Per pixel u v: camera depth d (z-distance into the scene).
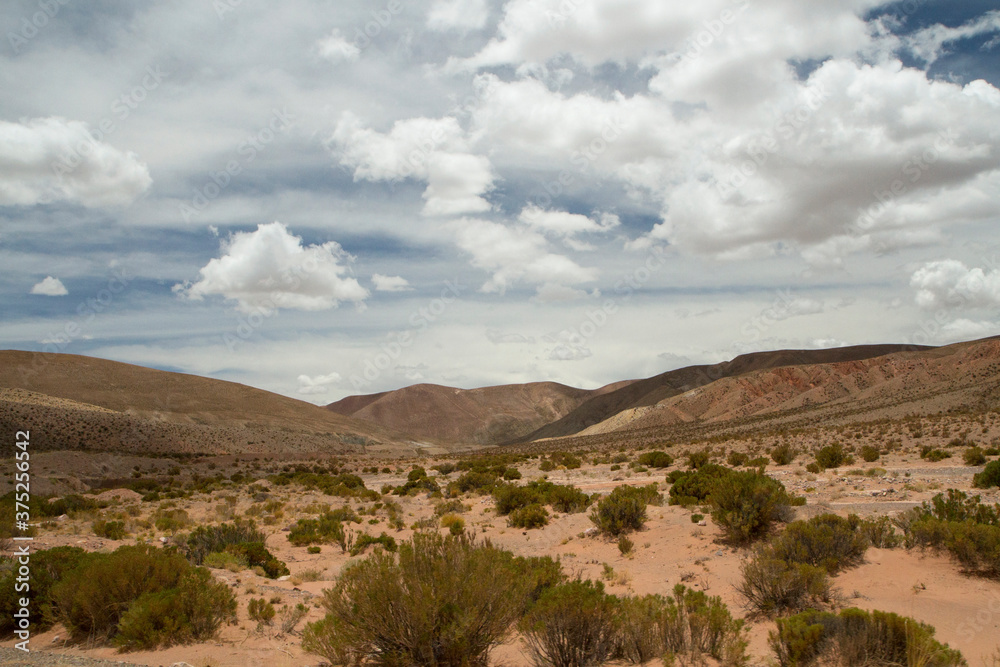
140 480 48.72
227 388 176.88
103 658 8.46
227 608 10.27
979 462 31.34
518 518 21.16
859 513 17.39
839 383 139.00
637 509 17.59
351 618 7.95
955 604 9.11
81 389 140.25
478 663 8.13
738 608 10.27
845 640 7.26
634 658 8.23
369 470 70.12
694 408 165.88
